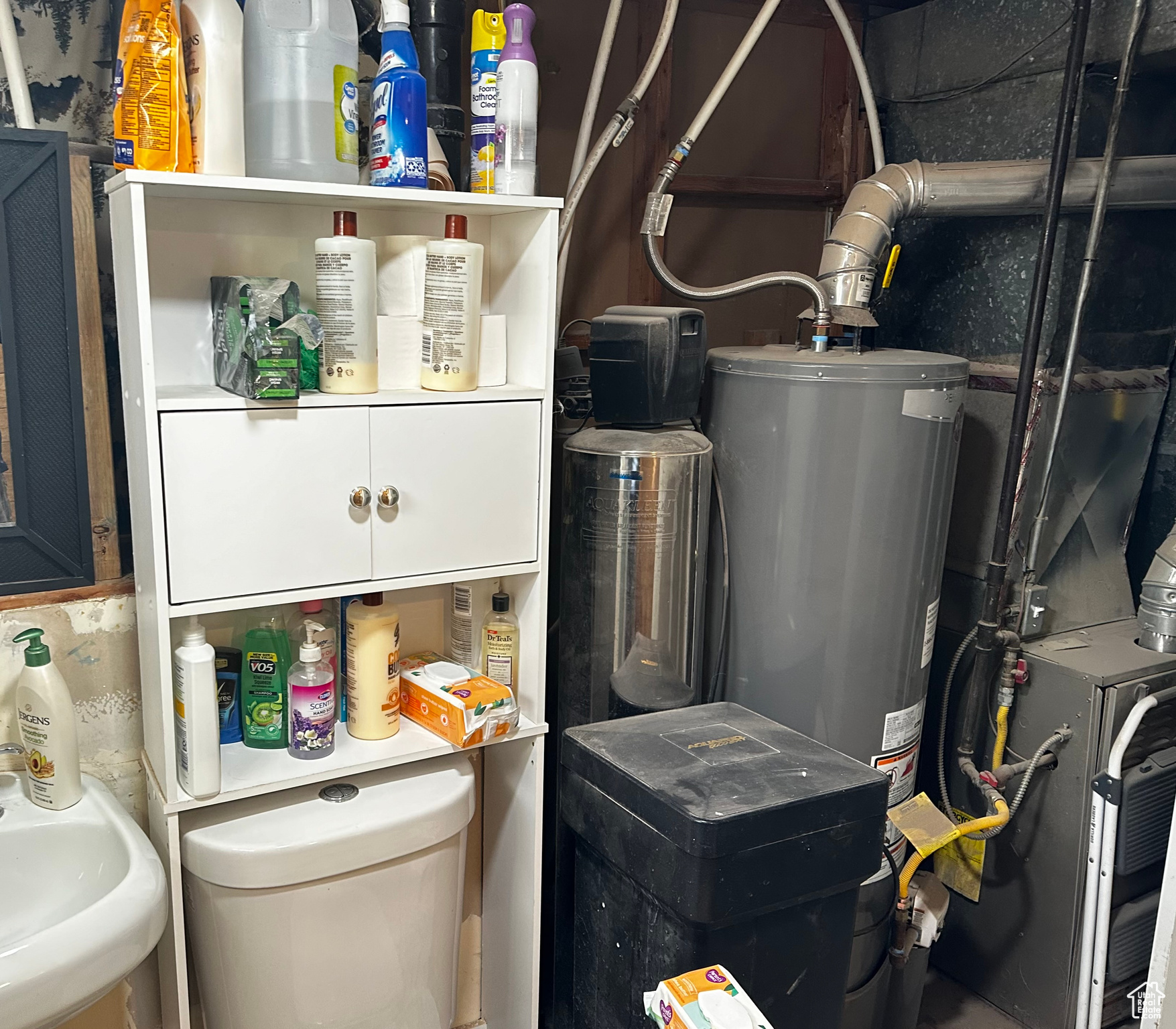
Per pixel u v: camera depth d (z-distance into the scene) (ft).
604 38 5.75
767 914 4.25
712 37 6.95
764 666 5.90
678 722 5.05
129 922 3.75
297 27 4.04
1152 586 6.65
